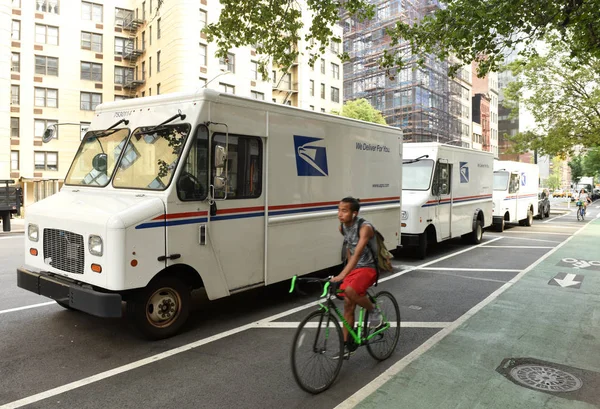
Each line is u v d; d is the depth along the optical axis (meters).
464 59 8.34
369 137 8.77
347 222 4.26
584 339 5.39
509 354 4.88
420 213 10.84
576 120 26.05
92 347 5.12
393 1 54.12
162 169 5.42
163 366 4.61
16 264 10.18
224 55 9.57
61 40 38.31
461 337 5.43
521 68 26.52
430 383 4.13
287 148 6.76
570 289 8.05
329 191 7.67
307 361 3.94
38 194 37.53
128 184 5.66
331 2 8.59
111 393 4.00
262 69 9.64
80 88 39.22
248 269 6.23
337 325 4.20
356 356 4.91
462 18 7.59
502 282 8.70
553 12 7.10
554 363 4.64
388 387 4.04
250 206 6.21
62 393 3.99
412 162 11.64
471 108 73.56
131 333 5.60
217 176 5.52
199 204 5.52
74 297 5.02
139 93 41.09
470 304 7.10
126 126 6.00
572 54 8.19
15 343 5.22
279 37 9.47
